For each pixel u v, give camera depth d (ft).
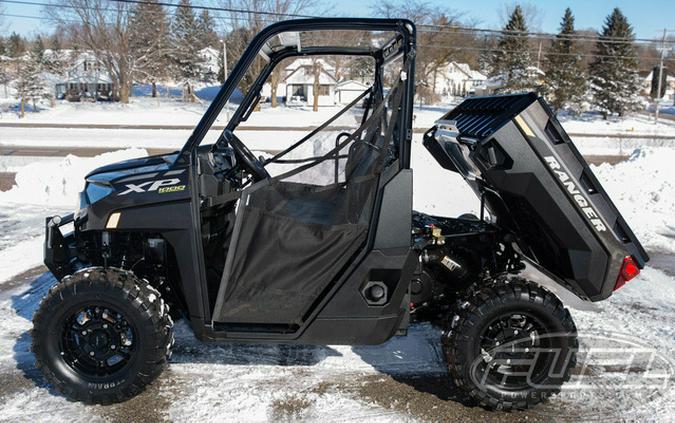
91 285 10.03
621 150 69.00
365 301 10.14
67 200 28.48
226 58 108.47
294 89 138.62
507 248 12.74
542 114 9.97
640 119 138.72
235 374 11.82
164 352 10.29
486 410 10.75
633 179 34.42
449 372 10.92
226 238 11.79
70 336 10.58
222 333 10.28
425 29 121.80
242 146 12.32
